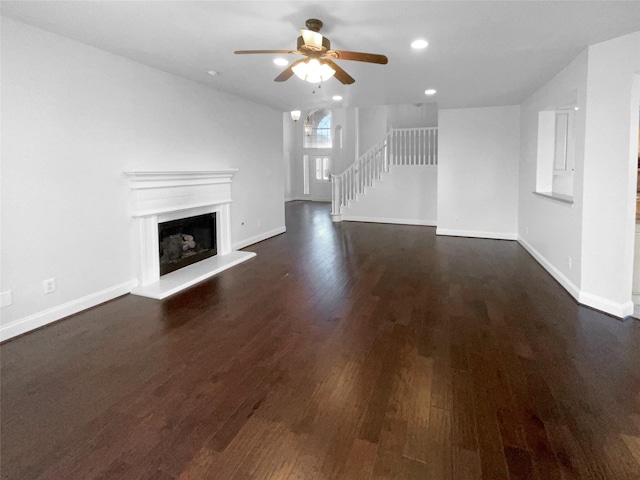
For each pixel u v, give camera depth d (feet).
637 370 8.23
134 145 13.48
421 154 29.14
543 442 6.12
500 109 22.04
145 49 12.01
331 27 10.16
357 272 16.08
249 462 5.76
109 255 12.79
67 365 8.66
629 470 5.54
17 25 9.85
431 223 28.73
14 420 6.77
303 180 48.03
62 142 11.10
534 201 18.40
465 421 6.64
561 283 14.06
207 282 14.82
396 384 7.80
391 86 16.85
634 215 10.88
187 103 15.85
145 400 7.34
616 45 10.71
